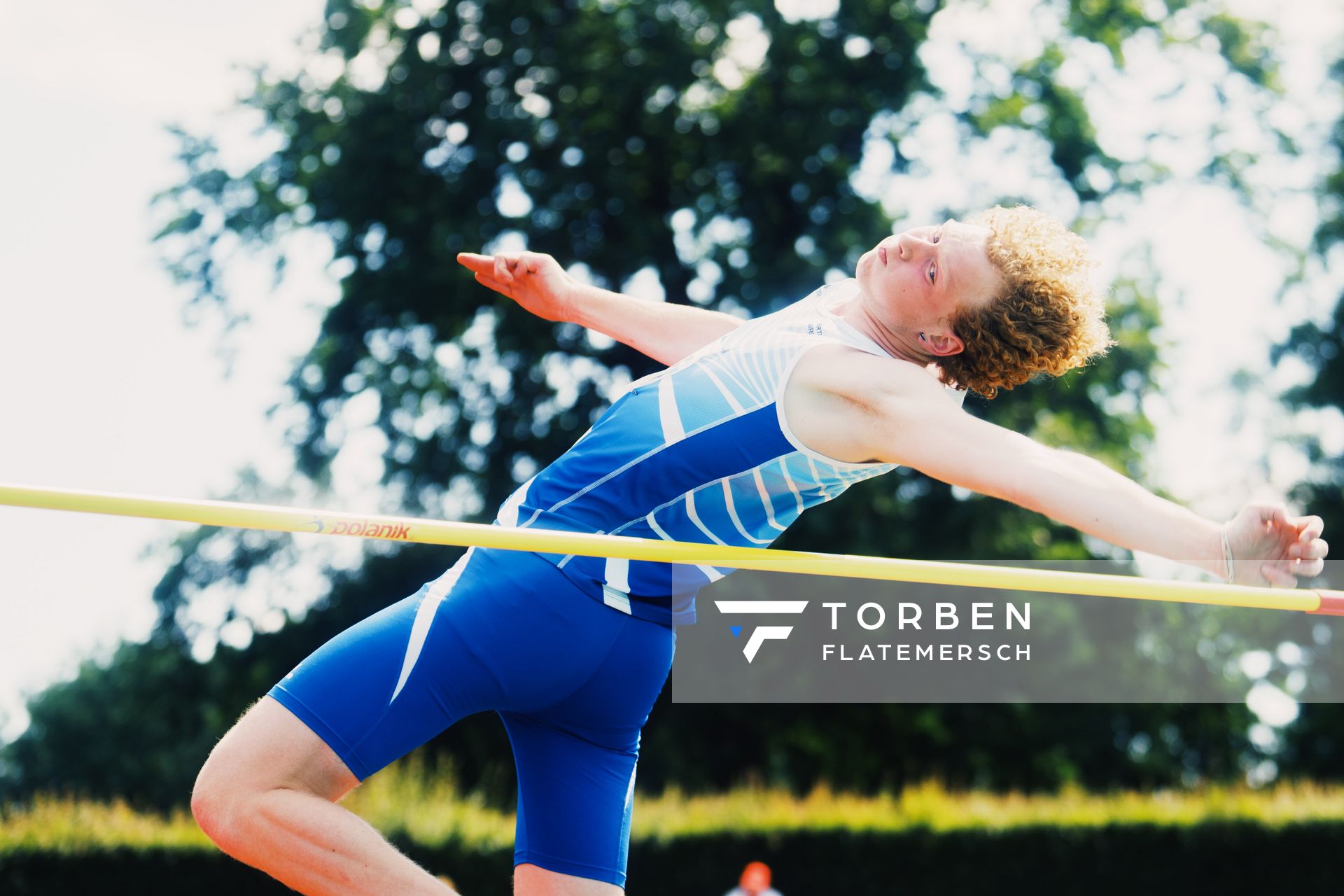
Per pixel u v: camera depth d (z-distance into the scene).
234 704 22.30
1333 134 23.03
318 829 2.84
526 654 3.14
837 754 22.05
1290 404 23.78
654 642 3.35
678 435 3.17
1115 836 16.41
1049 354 3.19
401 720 3.03
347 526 2.85
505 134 20.83
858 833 16.23
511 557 3.18
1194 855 16.33
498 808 20.77
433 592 3.17
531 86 21.28
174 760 23.97
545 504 3.28
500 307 20.83
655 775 21.50
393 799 15.86
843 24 21.64
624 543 2.97
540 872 3.52
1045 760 22.66
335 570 22.19
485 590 3.14
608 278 21.20
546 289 4.03
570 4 21.58
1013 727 22.47
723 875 15.96
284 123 22.34
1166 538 2.75
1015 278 3.11
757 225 21.38
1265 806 16.77
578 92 20.95
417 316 21.33
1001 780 22.69
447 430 21.36
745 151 20.83
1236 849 16.31
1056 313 3.13
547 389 21.41
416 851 15.05
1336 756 25.00
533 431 21.33
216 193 22.56
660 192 21.59
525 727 3.52
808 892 16.06
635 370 21.33
